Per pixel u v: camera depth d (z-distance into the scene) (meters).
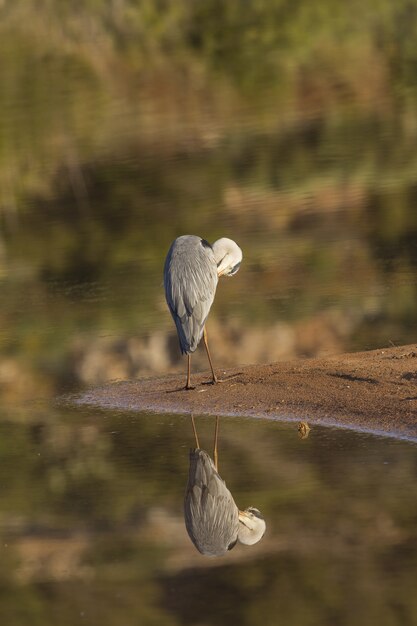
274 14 56.19
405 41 48.84
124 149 30.72
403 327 15.05
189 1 60.62
